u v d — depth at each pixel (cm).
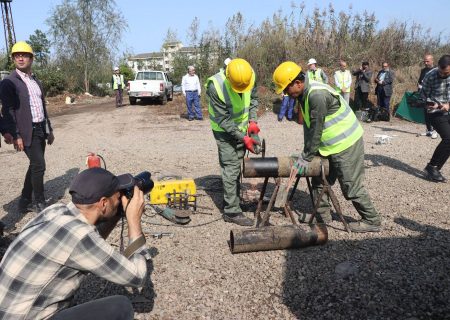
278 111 1384
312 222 416
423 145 826
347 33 1717
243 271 338
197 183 579
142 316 280
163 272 337
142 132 1071
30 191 475
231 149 424
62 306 196
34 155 452
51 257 181
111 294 305
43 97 470
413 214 453
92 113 1612
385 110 1202
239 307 290
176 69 2317
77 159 756
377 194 523
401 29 1684
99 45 2945
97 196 192
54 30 2872
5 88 425
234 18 1794
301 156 380
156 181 533
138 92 1770
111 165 695
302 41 1703
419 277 321
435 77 563
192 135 1000
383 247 373
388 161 692
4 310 180
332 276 326
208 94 409
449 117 543
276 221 442
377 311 282
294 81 357
